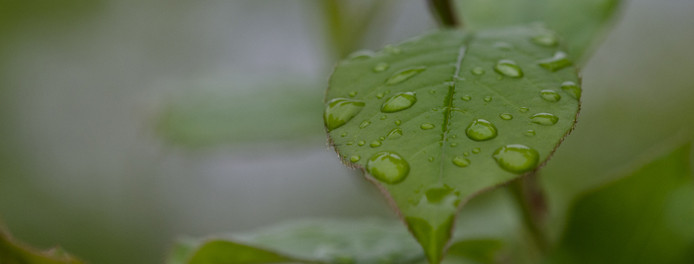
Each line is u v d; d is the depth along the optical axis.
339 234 0.31
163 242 1.08
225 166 1.04
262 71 0.45
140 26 1.04
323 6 0.43
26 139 1.10
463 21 0.31
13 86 1.09
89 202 1.07
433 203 0.23
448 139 0.24
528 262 0.37
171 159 1.01
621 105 0.70
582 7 0.31
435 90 0.25
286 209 1.06
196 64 1.02
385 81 0.25
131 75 1.07
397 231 0.30
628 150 0.68
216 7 0.99
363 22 0.43
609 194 0.31
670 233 0.30
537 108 0.24
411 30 0.76
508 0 0.31
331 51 0.44
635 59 0.74
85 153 1.09
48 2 1.03
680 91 0.72
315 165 1.06
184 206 1.06
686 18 0.75
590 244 0.31
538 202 0.31
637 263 0.31
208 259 0.29
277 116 0.42
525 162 0.23
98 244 1.07
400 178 0.23
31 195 1.07
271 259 0.29
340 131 0.24
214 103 0.44
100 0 1.03
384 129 0.24
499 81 0.25
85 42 1.06
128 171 1.05
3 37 1.04
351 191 1.04
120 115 1.08
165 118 0.44
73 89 1.09
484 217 0.41
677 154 0.30
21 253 0.27
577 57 0.31
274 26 0.95
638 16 0.76
